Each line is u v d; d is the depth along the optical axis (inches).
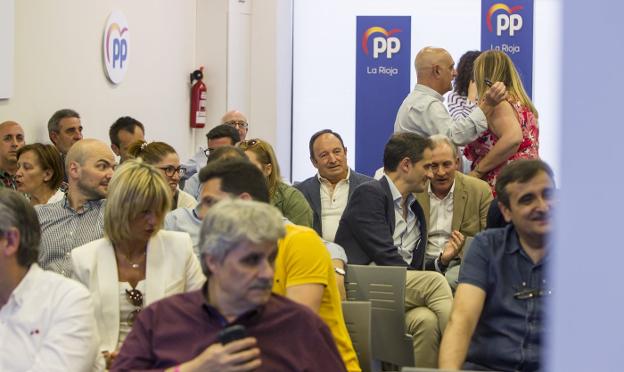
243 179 108.2
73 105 267.9
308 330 87.3
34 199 188.2
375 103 371.6
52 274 105.3
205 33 377.1
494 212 133.0
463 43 369.4
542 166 106.5
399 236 179.3
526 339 110.0
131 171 117.0
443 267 183.2
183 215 146.9
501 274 111.7
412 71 369.7
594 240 32.4
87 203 152.3
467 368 114.3
